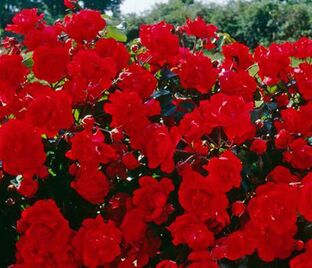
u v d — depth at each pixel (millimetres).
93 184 1955
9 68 2117
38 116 1937
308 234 1996
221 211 1880
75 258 1949
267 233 1900
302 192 1839
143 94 2145
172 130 1917
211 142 2143
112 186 2023
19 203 2098
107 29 2592
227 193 2027
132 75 2145
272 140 2203
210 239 1868
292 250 1939
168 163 1906
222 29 22328
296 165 2061
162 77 2369
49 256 1927
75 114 2234
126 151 2025
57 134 2104
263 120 2285
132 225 1949
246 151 2074
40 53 2172
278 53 2365
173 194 2061
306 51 2520
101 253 1878
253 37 21828
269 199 1843
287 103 2361
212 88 2400
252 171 2086
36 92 2088
